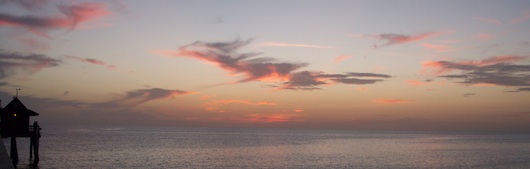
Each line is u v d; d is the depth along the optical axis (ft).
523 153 332.19
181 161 232.53
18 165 180.65
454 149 377.50
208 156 267.80
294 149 349.61
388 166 223.71
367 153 313.73
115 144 376.07
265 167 212.02
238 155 279.28
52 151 276.41
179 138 545.85
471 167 223.71
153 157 252.62
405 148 386.32
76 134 625.41
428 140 603.67
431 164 236.43
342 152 321.11
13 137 175.11
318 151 329.31
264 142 469.57
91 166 198.39
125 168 195.31
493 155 306.35
